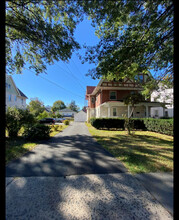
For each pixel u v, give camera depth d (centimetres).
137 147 481
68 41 393
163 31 384
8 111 615
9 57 586
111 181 231
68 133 870
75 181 230
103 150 439
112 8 244
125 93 1480
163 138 681
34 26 387
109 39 378
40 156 373
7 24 411
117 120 1075
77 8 242
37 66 649
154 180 236
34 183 222
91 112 2061
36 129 607
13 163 316
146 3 275
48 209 162
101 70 441
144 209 164
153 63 513
